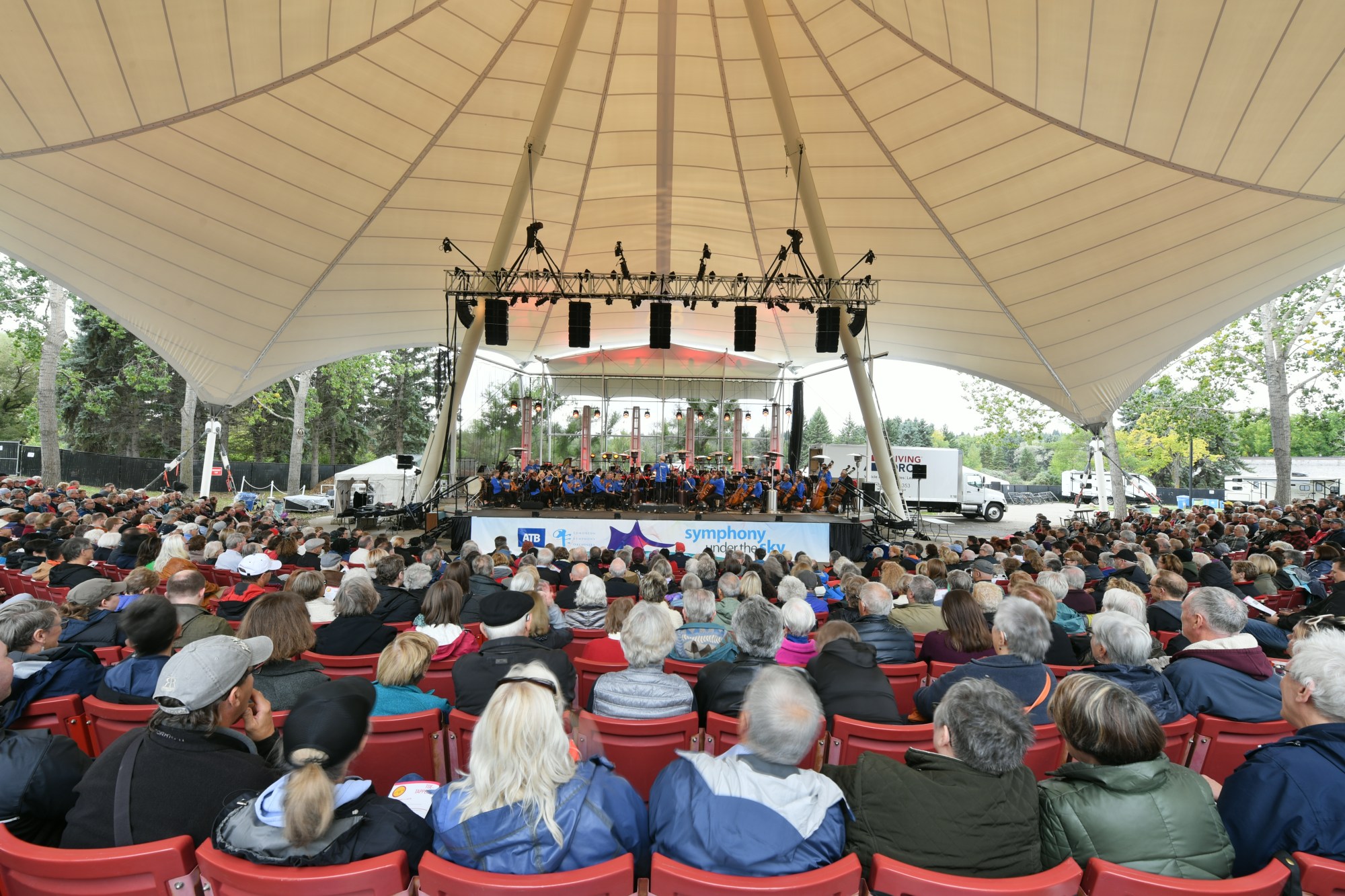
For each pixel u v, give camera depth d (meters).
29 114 15.04
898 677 5.29
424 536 20.23
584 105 19.12
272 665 3.95
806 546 19.88
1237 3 11.33
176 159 17.17
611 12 16.78
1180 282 19.56
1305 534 16.02
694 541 19.73
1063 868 2.24
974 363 26.17
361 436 59.47
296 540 10.95
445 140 18.94
